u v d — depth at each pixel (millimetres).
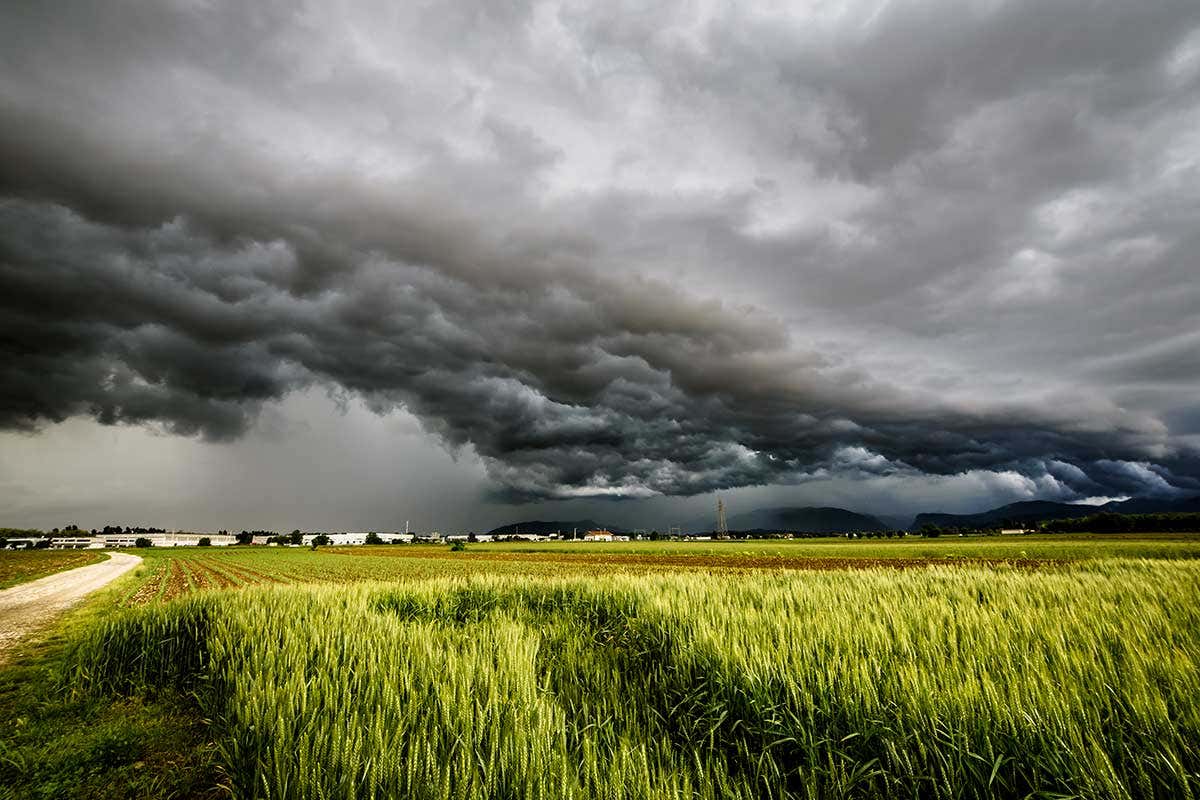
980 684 4180
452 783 3393
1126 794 2936
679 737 4816
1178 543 53969
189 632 8938
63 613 18391
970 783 3357
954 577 12664
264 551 110812
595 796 3172
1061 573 14352
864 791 3660
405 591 12539
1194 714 3449
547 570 41062
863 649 5504
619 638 8273
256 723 4402
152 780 4941
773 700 4527
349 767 3373
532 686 4672
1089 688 4152
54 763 5277
